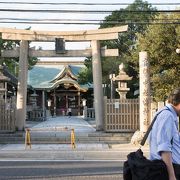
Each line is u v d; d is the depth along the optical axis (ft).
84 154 66.69
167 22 112.57
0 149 73.87
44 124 137.90
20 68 92.73
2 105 89.51
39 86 224.74
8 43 120.78
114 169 50.85
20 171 48.96
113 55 92.58
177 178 18.03
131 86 188.44
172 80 113.80
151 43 116.26
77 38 92.43
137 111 89.92
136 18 210.79
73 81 224.12
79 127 117.70
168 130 17.97
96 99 92.38
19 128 92.17
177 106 18.69
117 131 89.61
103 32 92.17
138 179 18.02
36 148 75.31
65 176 44.93
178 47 111.34
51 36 92.53
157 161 17.88
